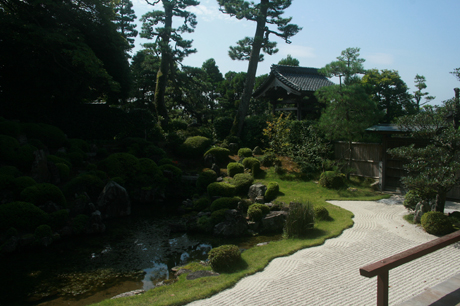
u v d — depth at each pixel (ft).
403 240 30.07
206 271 24.81
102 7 63.10
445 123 32.71
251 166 59.00
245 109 79.15
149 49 82.69
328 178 52.13
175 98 110.42
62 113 65.05
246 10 72.23
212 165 60.54
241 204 42.24
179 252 32.22
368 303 18.43
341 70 51.24
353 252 27.43
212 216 38.83
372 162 54.95
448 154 31.40
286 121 70.03
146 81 100.78
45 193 37.68
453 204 41.39
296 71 87.35
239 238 36.01
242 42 76.74
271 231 37.86
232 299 19.52
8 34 53.26
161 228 39.68
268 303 18.80
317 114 83.61
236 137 74.33
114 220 42.68
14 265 28.91
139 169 52.13
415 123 33.65
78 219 37.58
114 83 61.62
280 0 74.49
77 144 55.98
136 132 70.79
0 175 36.94
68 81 62.03
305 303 18.63
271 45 77.25
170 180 53.52
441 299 14.67
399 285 20.52
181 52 81.56
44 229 33.96
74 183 42.98
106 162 50.57
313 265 24.91
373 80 85.40
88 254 31.58
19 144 43.83
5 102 58.95
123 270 28.07
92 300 22.97
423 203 35.32
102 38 65.92
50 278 26.45
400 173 49.93
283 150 66.18
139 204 49.44
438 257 25.29
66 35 57.98
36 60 57.77
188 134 74.38
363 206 43.24
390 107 85.46
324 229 34.37
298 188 52.06
